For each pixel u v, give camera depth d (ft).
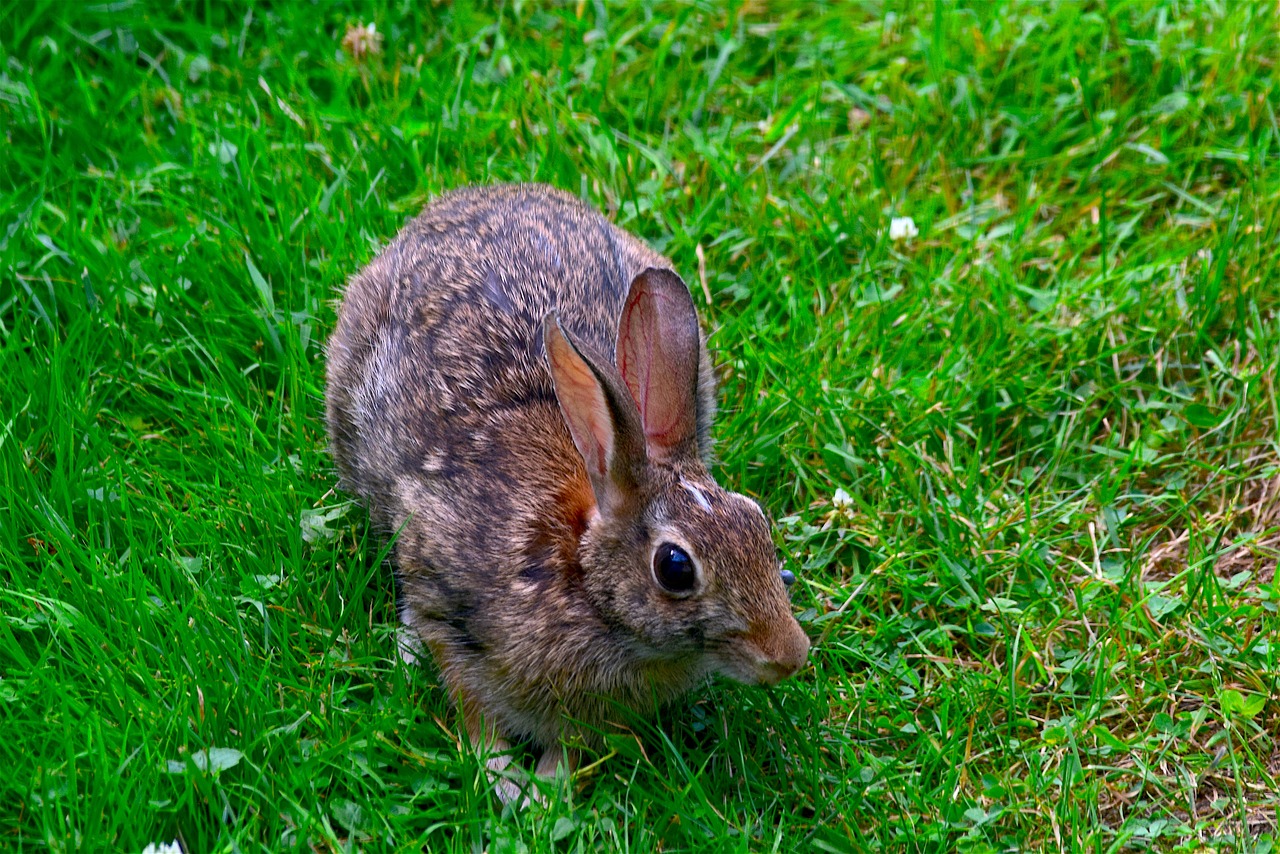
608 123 28.22
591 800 18.01
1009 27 29.30
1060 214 26.96
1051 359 24.38
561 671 18.21
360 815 17.17
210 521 20.44
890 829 18.07
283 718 18.07
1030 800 18.47
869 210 26.43
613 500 17.65
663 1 30.25
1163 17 29.25
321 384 22.84
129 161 26.17
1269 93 27.63
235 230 24.56
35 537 19.79
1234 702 19.43
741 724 19.07
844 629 20.74
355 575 20.18
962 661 20.85
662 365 18.19
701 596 17.16
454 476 19.31
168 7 29.43
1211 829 18.54
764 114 28.89
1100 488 22.90
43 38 27.78
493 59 28.78
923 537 22.13
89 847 15.98
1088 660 20.43
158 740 17.22
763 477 22.62
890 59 29.53
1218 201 26.99
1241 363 24.40
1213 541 22.35
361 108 27.91
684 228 25.54
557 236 22.31
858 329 24.35
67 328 23.15
